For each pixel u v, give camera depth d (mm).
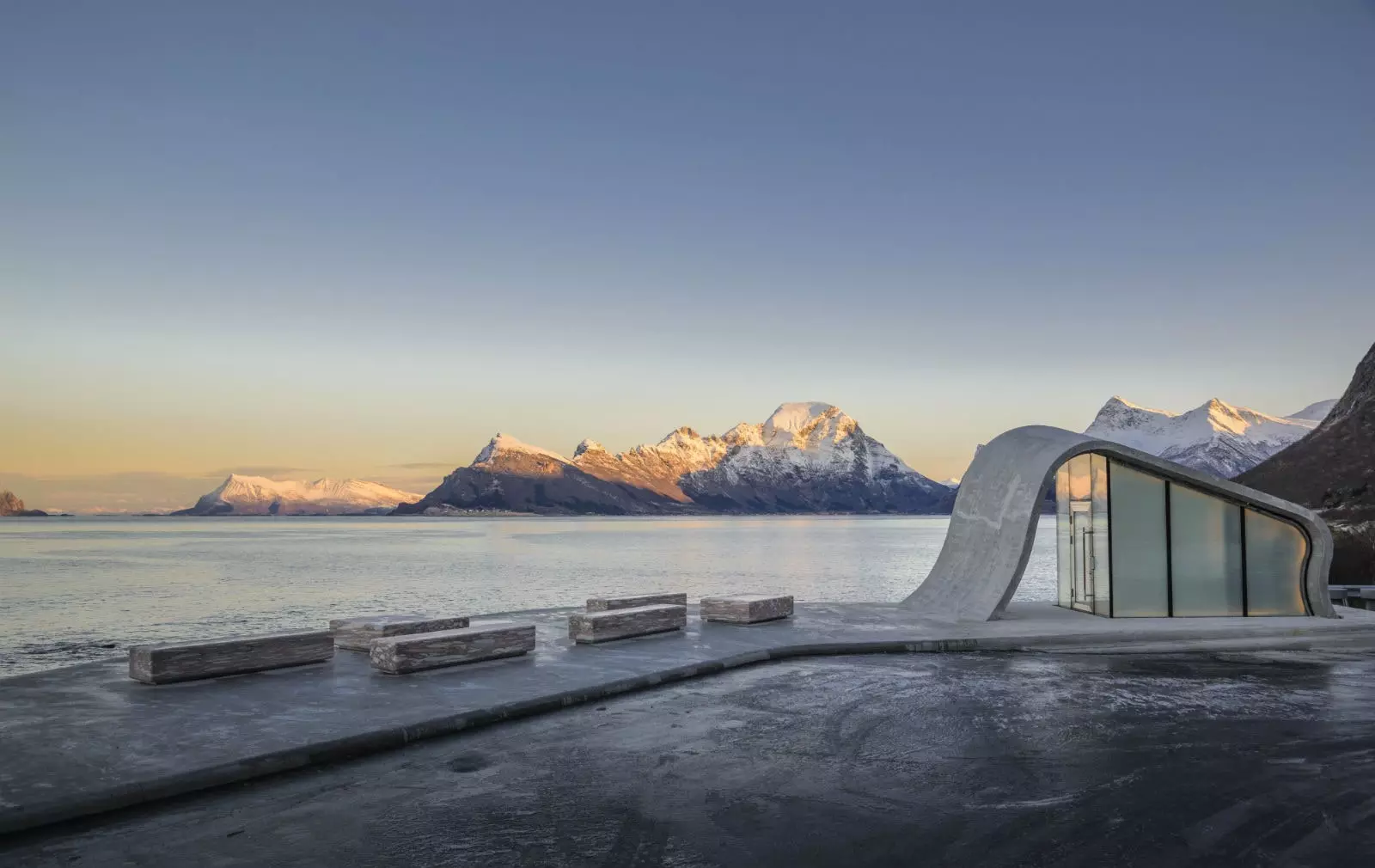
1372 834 6082
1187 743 8430
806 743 8453
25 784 6633
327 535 160625
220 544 114812
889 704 10148
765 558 79938
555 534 175625
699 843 5914
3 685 10102
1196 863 5605
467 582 50062
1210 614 17344
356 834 6051
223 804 6668
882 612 17703
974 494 18781
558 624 15477
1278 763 7766
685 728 9016
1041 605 19438
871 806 6645
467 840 5949
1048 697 10531
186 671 10297
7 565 67750
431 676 10766
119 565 68125
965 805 6668
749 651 12906
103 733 8031
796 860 5625
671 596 17875
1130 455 16953
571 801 6762
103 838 5957
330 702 9336
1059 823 6289
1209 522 17484
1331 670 12438
